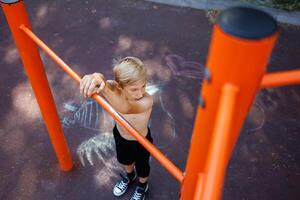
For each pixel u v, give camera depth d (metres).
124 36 3.96
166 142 2.83
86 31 4.02
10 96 3.21
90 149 2.76
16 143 2.80
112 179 2.56
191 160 1.02
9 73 3.46
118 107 1.63
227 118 0.68
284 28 4.18
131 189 2.50
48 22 4.16
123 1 4.52
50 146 2.77
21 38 1.70
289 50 3.85
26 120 2.99
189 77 3.45
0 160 2.67
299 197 2.50
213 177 0.67
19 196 2.46
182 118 3.03
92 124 2.95
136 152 2.01
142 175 2.26
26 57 1.78
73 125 2.95
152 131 2.91
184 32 4.05
